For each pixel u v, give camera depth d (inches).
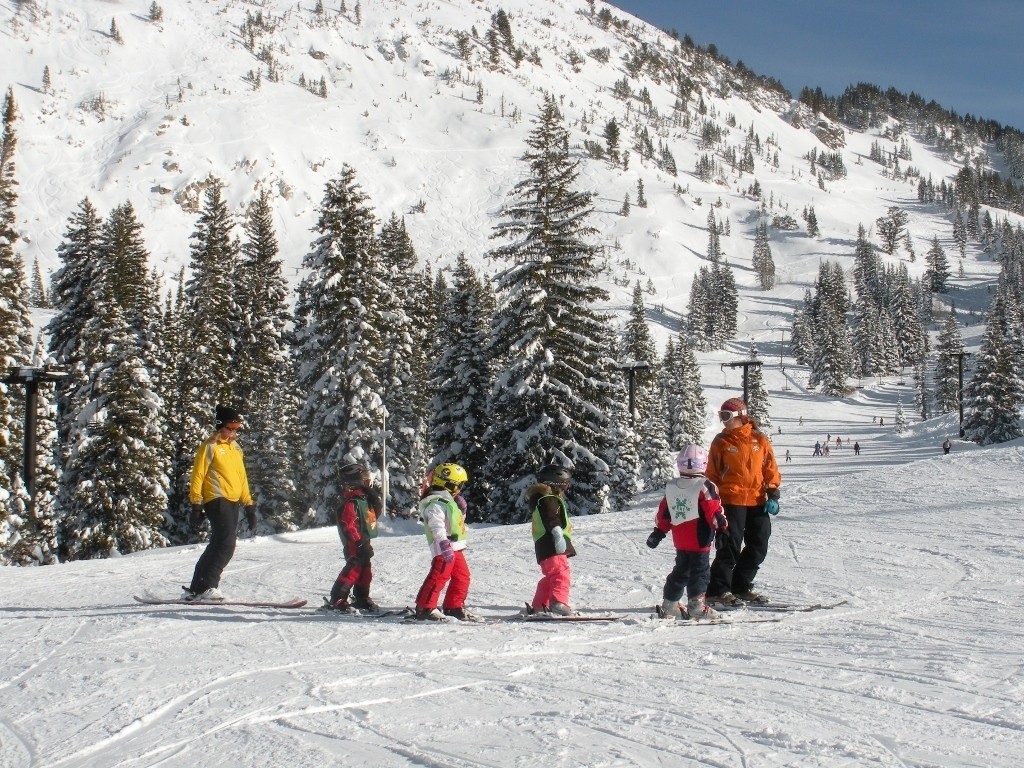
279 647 232.7
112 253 1381.6
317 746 141.9
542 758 131.4
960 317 7322.8
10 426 1106.7
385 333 1440.7
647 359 2349.9
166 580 438.0
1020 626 245.0
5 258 1158.3
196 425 1471.5
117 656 226.1
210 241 1684.3
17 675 210.5
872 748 135.0
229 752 141.0
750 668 199.6
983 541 428.5
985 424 2477.9
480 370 1374.3
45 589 426.6
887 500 628.7
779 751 134.0
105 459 1175.0
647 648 227.8
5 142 1243.8
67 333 1395.2
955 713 157.0
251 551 602.5
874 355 5526.6
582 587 344.8
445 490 283.4
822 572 358.6
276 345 1705.2
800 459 2913.4
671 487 277.9
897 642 225.8
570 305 1083.9
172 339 1512.1
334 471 1232.2
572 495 1084.5
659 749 135.5
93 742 150.9
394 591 363.9
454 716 158.9
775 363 5846.5
